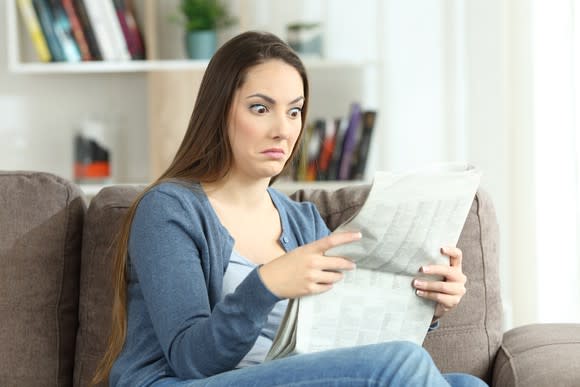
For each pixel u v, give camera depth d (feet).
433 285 6.61
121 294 7.38
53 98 15.57
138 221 6.90
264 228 7.59
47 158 15.61
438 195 6.25
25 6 14.51
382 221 6.13
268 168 7.14
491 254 8.35
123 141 15.57
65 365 8.02
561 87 11.82
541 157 12.21
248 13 15.34
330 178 14.76
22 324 7.88
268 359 6.46
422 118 15.70
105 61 14.67
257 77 7.06
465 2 14.82
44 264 7.98
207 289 7.03
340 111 15.72
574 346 7.64
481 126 13.79
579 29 11.34
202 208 7.07
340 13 15.65
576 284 11.62
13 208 8.00
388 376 5.74
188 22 14.82
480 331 8.14
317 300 6.32
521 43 12.79
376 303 6.50
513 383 7.36
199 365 6.31
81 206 8.30
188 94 14.53
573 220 11.65
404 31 15.64
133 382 6.68
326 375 5.85
